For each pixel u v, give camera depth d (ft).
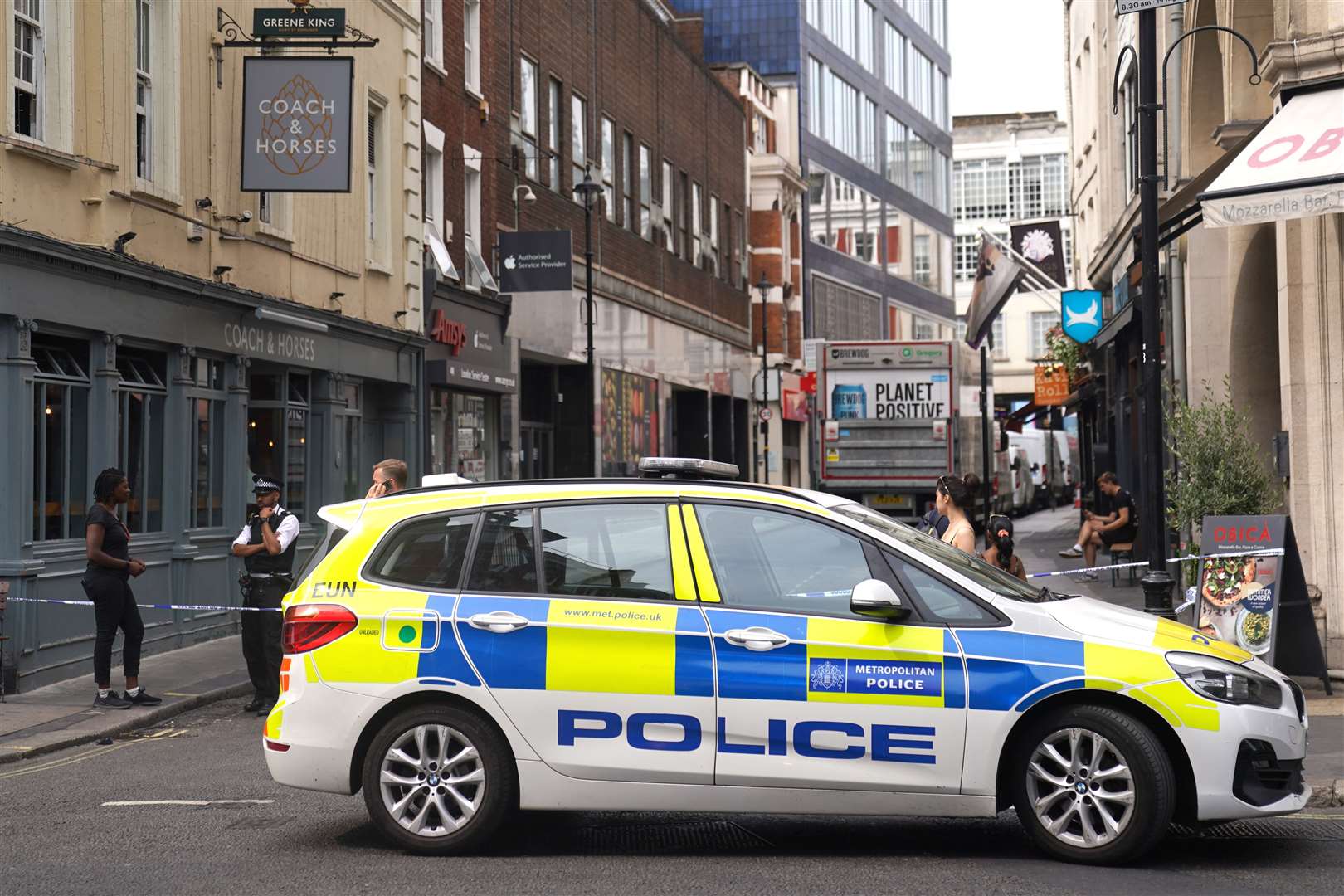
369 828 27.58
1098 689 23.89
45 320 48.08
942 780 24.06
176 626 57.77
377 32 78.84
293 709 25.41
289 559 45.27
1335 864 24.41
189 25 58.75
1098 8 110.93
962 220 338.95
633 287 131.34
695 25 168.66
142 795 31.45
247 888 23.09
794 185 193.47
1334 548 46.21
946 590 24.62
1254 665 24.72
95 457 51.70
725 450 167.94
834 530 25.08
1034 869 24.04
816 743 24.23
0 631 45.85
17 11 47.42
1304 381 47.50
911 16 253.03
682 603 24.86
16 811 29.76
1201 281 70.74
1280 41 45.24
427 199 89.61
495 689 24.89
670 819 28.43
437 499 26.13
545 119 111.45
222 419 62.34
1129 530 80.12
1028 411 197.16
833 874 23.84
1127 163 96.68
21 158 46.93
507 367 100.07
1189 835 26.68
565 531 25.54
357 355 76.18
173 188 57.06
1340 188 40.04
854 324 220.84
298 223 68.95
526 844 26.25
